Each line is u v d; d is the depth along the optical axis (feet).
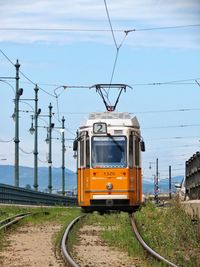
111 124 138.82
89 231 107.76
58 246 82.74
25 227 116.88
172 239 90.94
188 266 69.10
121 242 87.71
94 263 69.56
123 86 154.40
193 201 114.62
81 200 139.13
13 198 187.32
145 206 147.43
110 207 136.67
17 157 197.26
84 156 138.72
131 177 137.28
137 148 140.67
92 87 155.43
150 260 70.03
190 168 145.69
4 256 74.90
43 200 236.22
